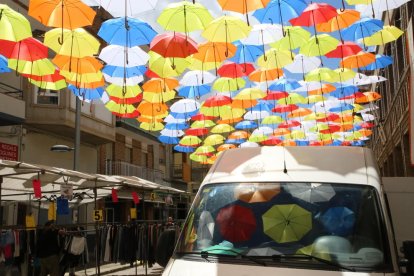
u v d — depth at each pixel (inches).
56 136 920.9
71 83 365.7
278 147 209.3
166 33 302.4
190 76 422.9
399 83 766.5
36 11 248.8
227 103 502.0
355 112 712.4
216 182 199.2
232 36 298.0
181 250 178.2
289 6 279.7
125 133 1270.9
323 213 174.4
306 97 562.6
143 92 424.2
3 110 700.0
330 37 351.6
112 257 629.0
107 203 1237.7
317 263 158.1
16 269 517.3
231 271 156.9
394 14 761.6
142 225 674.2
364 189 179.9
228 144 751.1
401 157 927.0
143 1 261.9
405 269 169.2
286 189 185.3
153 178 1430.9
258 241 170.4
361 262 157.8
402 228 348.5
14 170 437.4
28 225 442.0
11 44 284.8
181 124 617.3
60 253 503.5
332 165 191.9
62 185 489.4
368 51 441.7
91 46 302.4
